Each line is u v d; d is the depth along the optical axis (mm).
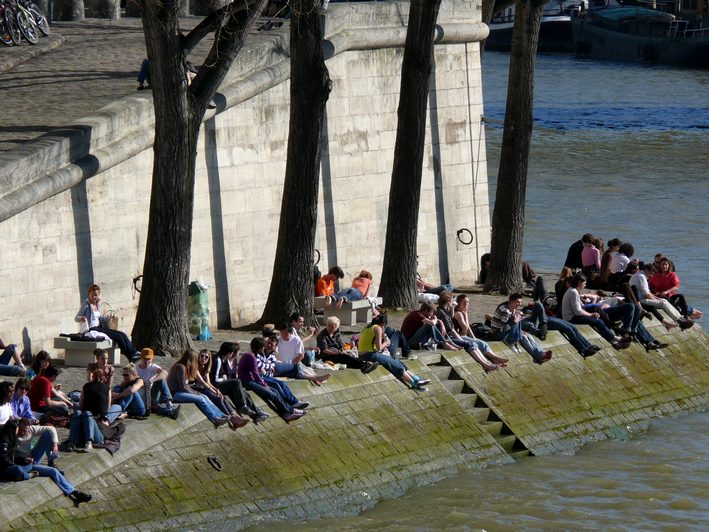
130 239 60625
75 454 44125
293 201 63500
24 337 55594
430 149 78562
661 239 113688
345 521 48312
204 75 56719
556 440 58938
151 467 45562
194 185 59844
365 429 53094
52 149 55688
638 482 54031
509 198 77562
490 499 51312
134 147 60062
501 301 75812
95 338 54875
